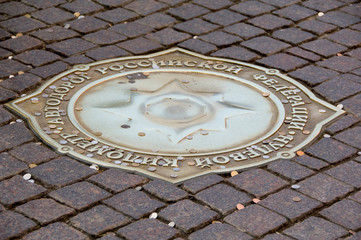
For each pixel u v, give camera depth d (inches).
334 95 259.4
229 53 287.7
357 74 273.9
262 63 280.7
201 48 291.3
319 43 296.4
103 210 198.1
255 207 201.0
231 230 191.6
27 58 277.9
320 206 202.2
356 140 234.2
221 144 230.5
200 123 242.1
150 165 218.5
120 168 216.1
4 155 220.4
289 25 310.0
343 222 196.1
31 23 304.2
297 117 246.2
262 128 239.8
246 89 264.1
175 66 279.3
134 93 259.3
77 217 194.9
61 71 270.7
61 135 231.5
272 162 221.6
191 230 191.5
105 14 315.0
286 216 197.3
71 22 307.0
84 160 219.1
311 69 276.8
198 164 219.3
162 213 197.5
